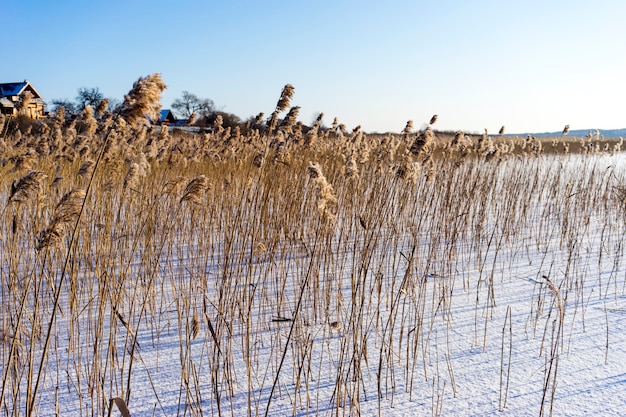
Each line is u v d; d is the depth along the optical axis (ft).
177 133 46.06
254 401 11.65
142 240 21.36
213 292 18.56
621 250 25.09
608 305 17.42
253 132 36.99
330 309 17.21
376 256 20.81
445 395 11.75
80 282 18.19
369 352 14.21
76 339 14.94
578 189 34.65
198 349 14.47
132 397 11.86
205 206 24.23
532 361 13.32
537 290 19.21
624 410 10.71
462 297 18.56
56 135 27.37
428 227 28.12
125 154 25.35
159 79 8.99
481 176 35.42
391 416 10.93
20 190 10.54
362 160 26.25
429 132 19.93
